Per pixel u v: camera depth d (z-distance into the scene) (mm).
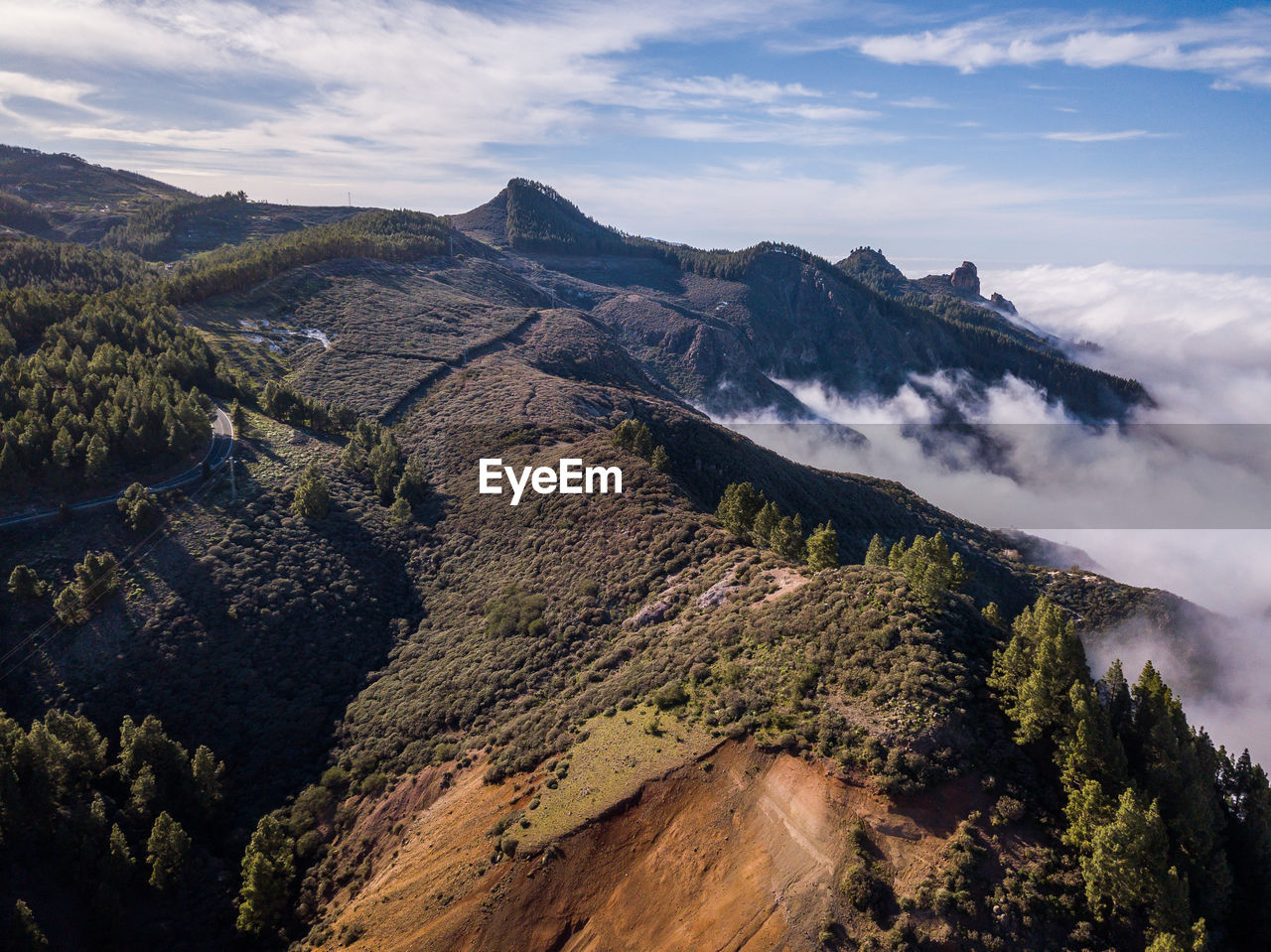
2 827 41750
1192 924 28266
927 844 30875
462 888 35531
